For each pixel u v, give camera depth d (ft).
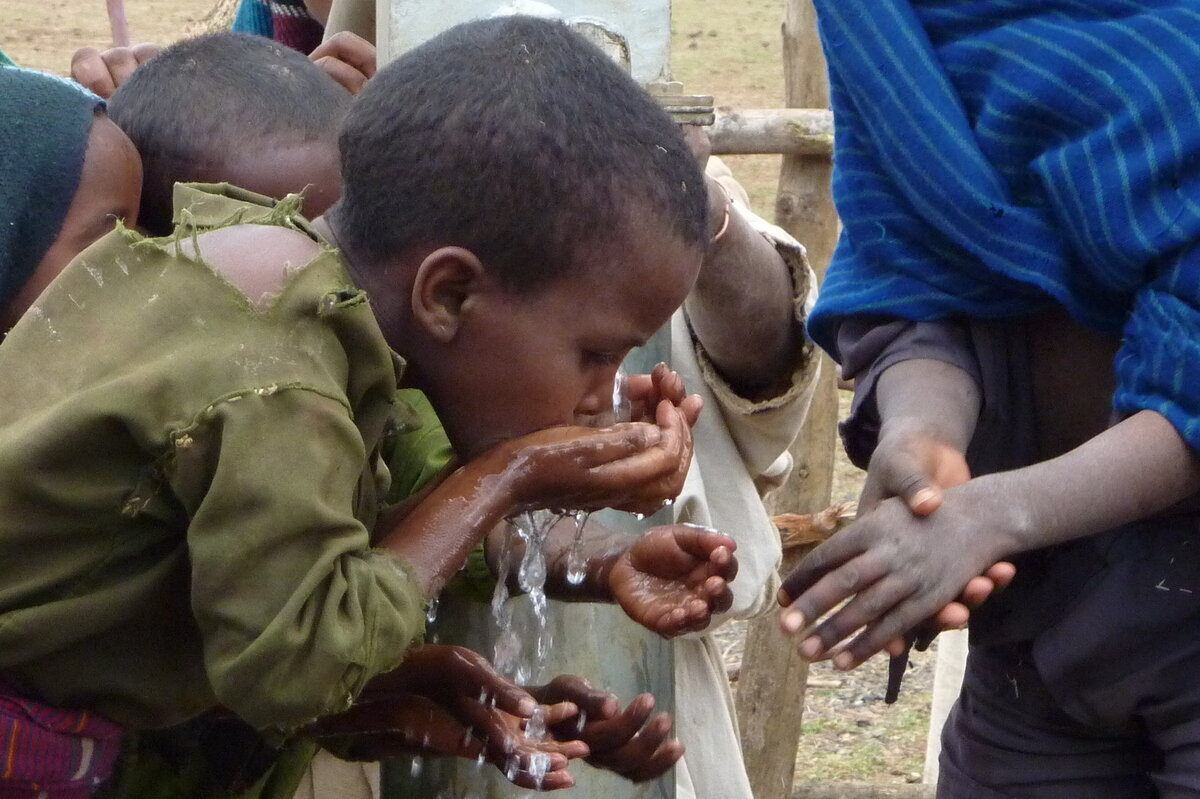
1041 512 6.17
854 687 17.80
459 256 5.21
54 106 6.30
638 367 7.47
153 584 5.08
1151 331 6.44
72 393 4.90
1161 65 6.46
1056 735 7.35
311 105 7.25
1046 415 7.27
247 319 4.90
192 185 5.66
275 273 5.02
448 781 7.10
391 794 7.39
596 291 5.31
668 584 5.85
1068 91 6.64
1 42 38.52
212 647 4.84
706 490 9.07
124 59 9.04
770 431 9.15
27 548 4.97
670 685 7.53
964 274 7.02
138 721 5.35
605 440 5.37
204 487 4.82
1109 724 7.02
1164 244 6.37
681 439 5.59
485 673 5.91
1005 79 6.80
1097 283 6.81
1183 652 6.79
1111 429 6.45
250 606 4.74
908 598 6.09
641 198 5.27
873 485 6.49
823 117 14.98
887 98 6.96
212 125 7.10
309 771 8.34
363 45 8.98
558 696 6.06
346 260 5.50
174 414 4.79
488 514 5.26
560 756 5.71
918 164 6.88
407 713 6.22
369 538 5.71
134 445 4.87
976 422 7.03
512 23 5.52
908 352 7.08
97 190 6.34
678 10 54.49
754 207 33.30
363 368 5.12
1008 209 6.75
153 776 5.92
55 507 4.90
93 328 5.05
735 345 8.64
